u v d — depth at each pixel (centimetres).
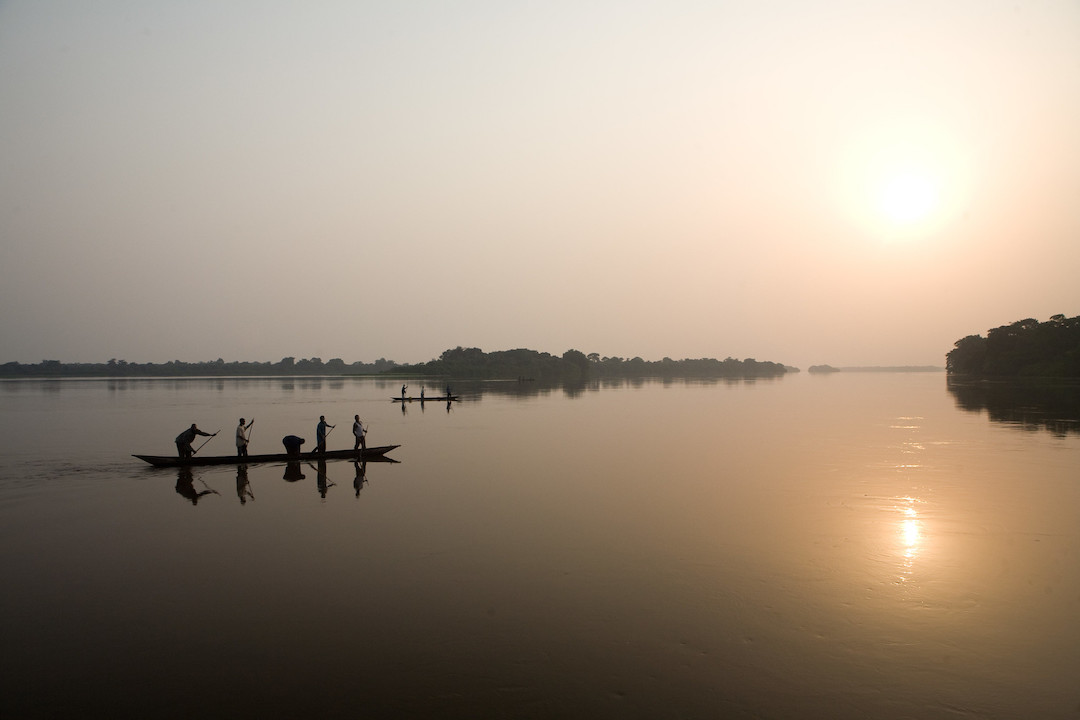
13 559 1659
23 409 7125
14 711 959
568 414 6303
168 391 12338
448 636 1193
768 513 2097
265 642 1175
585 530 1902
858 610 1305
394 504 2253
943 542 1761
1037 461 3111
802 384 17225
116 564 1614
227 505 2253
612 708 959
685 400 8912
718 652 1130
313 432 4666
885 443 3859
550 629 1220
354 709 958
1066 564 1574
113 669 1081
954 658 1108
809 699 985
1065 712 952
